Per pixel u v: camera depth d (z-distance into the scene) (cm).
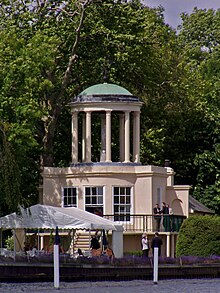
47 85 11212
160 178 11975
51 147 12619
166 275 9375
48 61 11144
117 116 13212
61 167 12525
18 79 10925
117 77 13188
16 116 10744
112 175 11738
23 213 9588
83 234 11200
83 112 12019
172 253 11575
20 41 11212
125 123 11919
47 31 12344
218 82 14875
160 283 8988
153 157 13775
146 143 13650
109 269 8994
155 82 13612
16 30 12138
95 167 11738
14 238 9794
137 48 12825
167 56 14350
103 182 11719
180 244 10744
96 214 11275
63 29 12494
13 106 10744
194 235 10669
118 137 13262
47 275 8662
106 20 12825
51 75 12481
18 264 8512
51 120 12525
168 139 14038
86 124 11900
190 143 14200
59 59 12675
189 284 8969
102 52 12738
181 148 14200
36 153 12588
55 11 12644
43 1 12612
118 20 12850
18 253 9281
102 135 11994
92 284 8638
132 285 8712
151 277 9294
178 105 13888
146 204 11725
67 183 11900
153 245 10238
